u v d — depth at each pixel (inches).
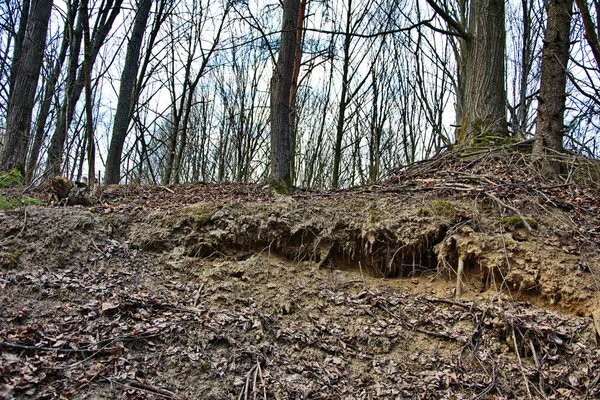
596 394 123.6
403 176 247.9
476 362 137.7
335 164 481.7
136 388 115.0
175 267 165.3
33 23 298.7
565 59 227.0
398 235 176.6
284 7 251.3
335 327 150.1
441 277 171.8
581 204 189.5
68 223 169.3
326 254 177.6
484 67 281.1
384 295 163.8
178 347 130.3
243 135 706.8
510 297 156.7
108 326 131.0
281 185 237.3
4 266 149.2
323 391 126.2
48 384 110.1
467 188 200.5
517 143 242.5
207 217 181.8
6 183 220.8
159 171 730.2
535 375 132.0
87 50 200.5
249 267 168.6
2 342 116.5
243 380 124.7
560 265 156.2
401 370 136.3
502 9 287.0
